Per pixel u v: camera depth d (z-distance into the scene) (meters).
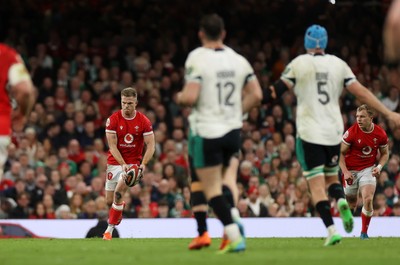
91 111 76.50
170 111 80.88
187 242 41.59
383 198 66.38
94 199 64.12
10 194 64.06
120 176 45.66
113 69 83.12
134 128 46.06
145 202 64.62
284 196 66.62
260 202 65.69
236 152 32.12
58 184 64.88
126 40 89.06
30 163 67.88
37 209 63.06
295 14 95.06
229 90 31.66
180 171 68.94
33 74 81.94
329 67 36.28
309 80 36.12
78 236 55.72
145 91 82.31
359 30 95.56
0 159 32.03
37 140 73.56
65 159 69.44
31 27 87.81
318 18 95.38
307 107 36.19
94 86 81.06
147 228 55.53
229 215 31.11
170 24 92.19
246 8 94.19
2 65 31.81
